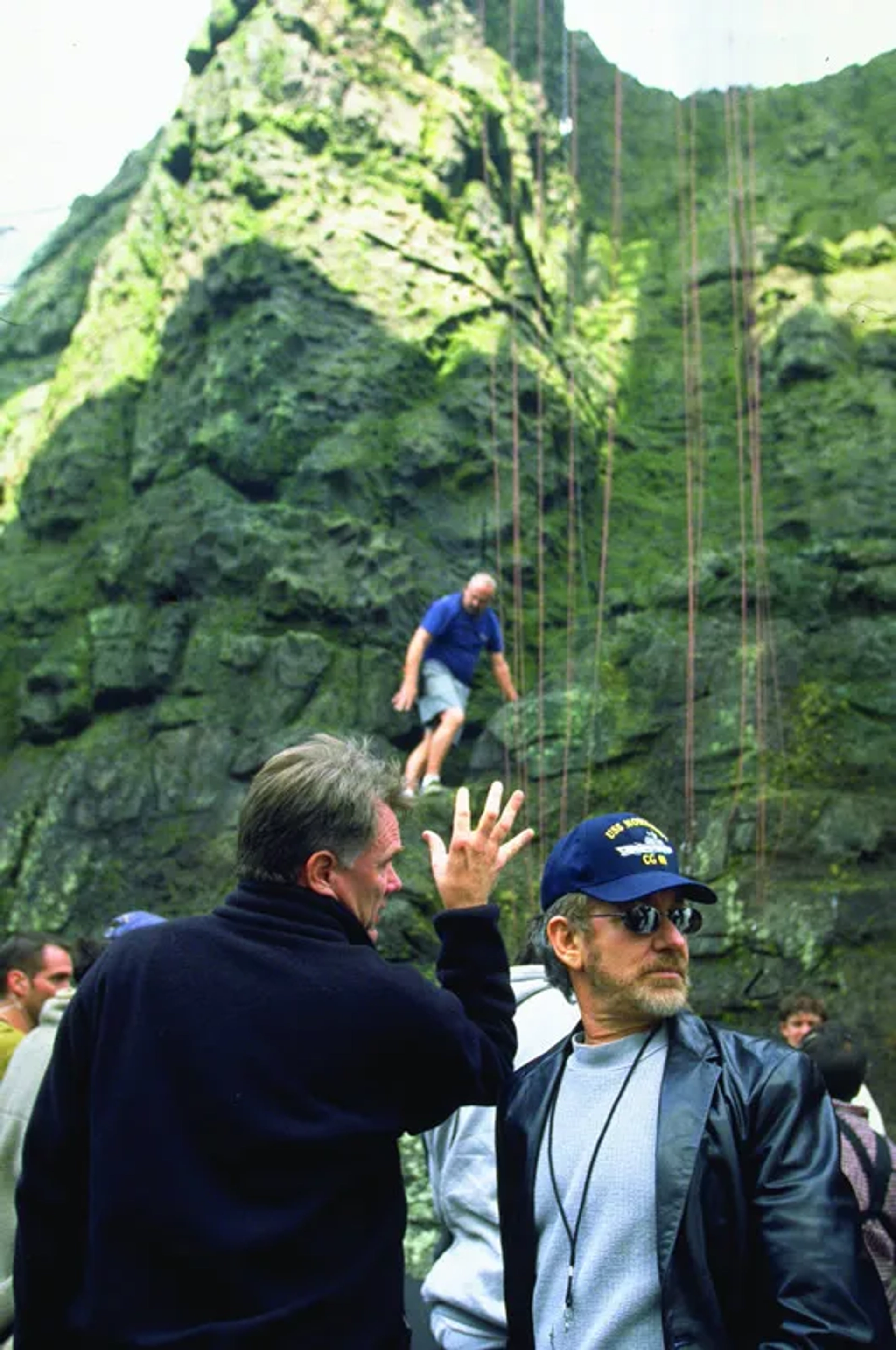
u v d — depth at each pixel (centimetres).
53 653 1366
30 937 447
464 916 260
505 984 259
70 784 1266
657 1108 246
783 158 1827
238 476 1403
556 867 275
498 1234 312
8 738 1359
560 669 1360
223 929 235
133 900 1192
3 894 1240
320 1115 219
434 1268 320
